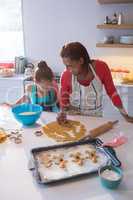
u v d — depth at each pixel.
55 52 3.68
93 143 1.37
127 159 1.26
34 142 1.45
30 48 3.77
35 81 2.15
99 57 3.53
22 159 1.27
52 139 1.47
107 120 1.73
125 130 1.57
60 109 1.96
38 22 3.62
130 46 3.16
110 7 3.31
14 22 3.73
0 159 1.28
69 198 1.00
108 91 1.94
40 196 1.01
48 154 1.27
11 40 3.83
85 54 1.81
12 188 1.06
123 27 3.17
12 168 1.20
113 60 3.50
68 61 1.74
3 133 1.56
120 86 3.00
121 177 1.06
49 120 1.75
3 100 3.46
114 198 1.00
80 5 3.41
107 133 1.53
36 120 1.71
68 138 1.47
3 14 3.72
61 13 3.50
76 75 1.87
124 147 1.37
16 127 1.66
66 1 3.44
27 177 1.13
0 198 1.01
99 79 1.91
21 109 1.79
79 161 1.20
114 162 1.18
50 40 3.65
